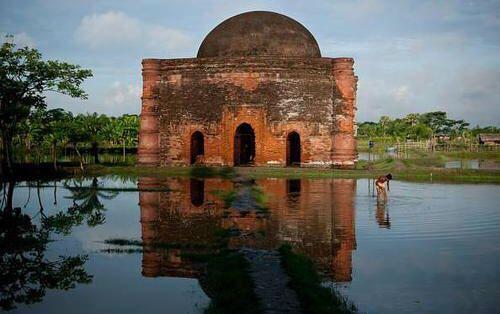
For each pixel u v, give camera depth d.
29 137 41.84
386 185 19.39
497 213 14.38
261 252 9.99
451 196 18.02
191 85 28.92
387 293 7.74
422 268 9.01
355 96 30.41
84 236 12.01
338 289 7.93
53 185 22.75
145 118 29.59
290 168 26.75
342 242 10.92
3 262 9.98
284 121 28.08
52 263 9.82
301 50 29.88
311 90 28.27
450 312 6.96
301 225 12.71
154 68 29.48
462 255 9.85
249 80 28.09
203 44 31.19
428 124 104.19
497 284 8.13
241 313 6.82
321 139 28.28
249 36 29.52
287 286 7.85
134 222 13.60
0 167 25.34
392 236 11.49
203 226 12.84
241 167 27.38
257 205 15.87
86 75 27.86
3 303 7.76
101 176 26.77
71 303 7.73
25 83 26.44
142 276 8.96
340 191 19.16
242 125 30.80
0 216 14.87
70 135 32.56
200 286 8.42
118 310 7.41
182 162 29.16
